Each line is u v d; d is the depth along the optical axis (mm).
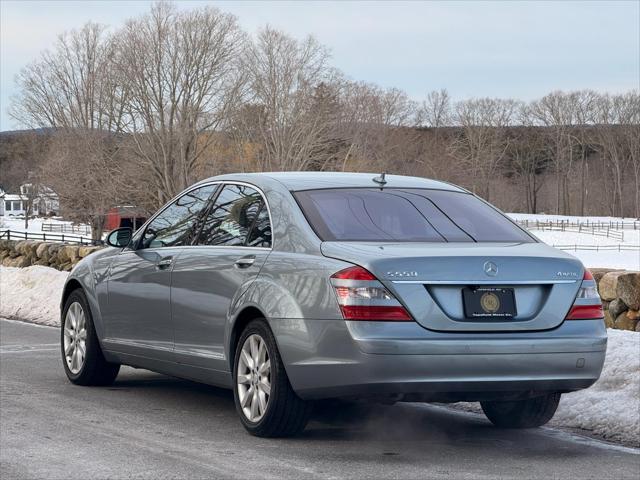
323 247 6363
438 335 5961
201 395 8539
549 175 167625
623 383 8000
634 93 160750
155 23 71688
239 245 7102
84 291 8945
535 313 6203
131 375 9727
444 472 5746
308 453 6199
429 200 7145
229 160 74438
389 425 7273
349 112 88375
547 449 6531
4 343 12398
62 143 77625
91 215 75188
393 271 5992
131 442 6492
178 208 8148
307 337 6156
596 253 83438
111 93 71875
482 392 6094
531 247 6559
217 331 7062
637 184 156750
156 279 7859
